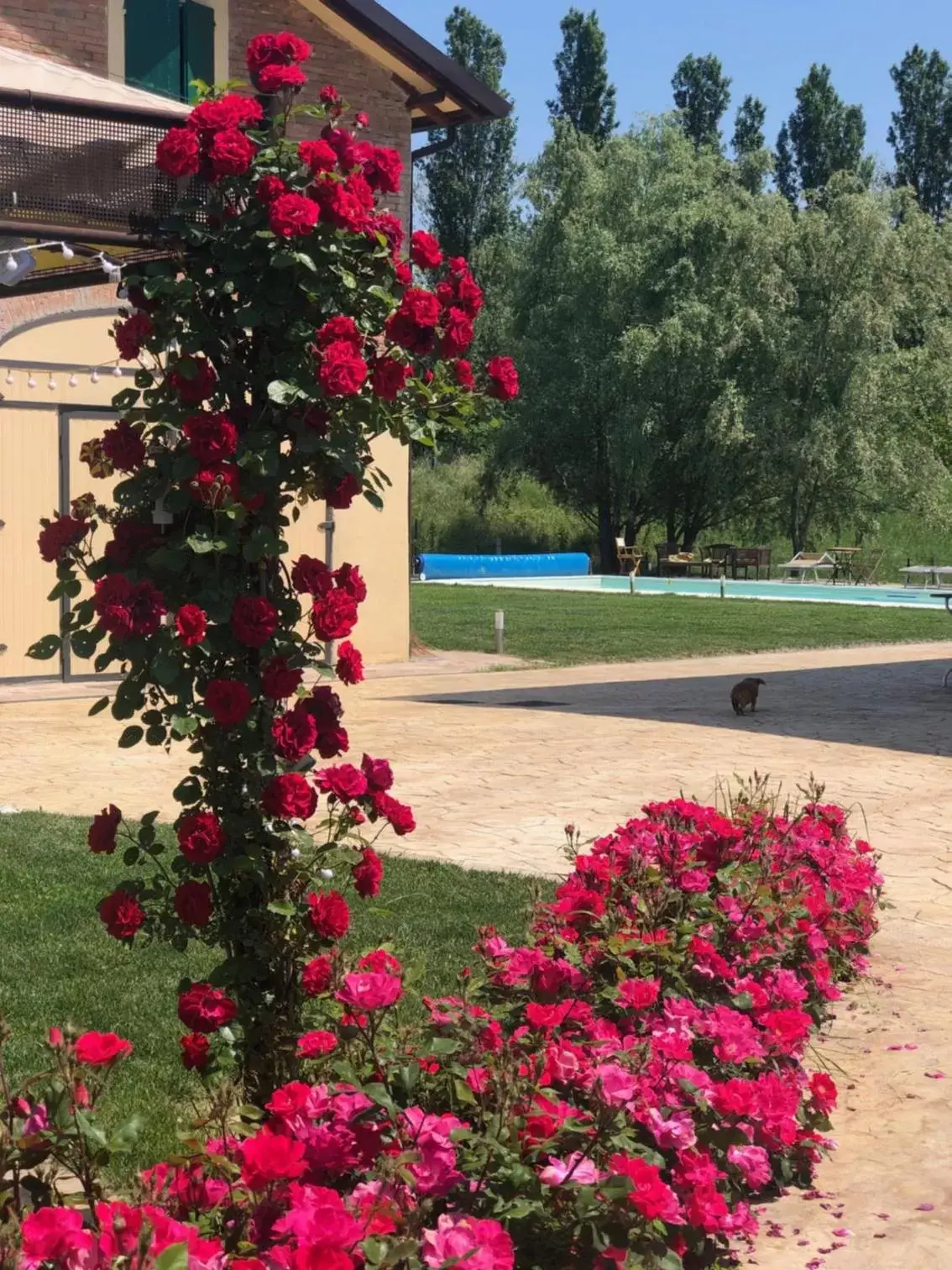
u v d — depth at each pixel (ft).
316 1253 8.22
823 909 18.71
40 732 43.50
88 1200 9.59
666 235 145.28
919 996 19.86
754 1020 15.55
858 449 140.67
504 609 95.30
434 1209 10.88
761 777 36.19
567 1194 10.87
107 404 54.65
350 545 61.21
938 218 233.14
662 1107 12.19
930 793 34.50
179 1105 15.71
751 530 158.92
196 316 13.55
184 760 38.68
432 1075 11.91
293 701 21.25
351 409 13.67
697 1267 11.94
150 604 12.78
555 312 150.51
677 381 143.33
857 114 229.04
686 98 228.84
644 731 43.96
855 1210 13.51
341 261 13.87
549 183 155.12
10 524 53.21
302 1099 10.60
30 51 52.11
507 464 154.40
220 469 13.03
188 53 55.98
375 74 61.21
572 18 212.64
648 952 15.17
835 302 142.10
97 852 13.44
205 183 13.96
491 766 37.55
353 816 13.85
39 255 16.69
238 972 13.56
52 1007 18.83
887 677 60.18
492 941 14.92
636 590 126.52
